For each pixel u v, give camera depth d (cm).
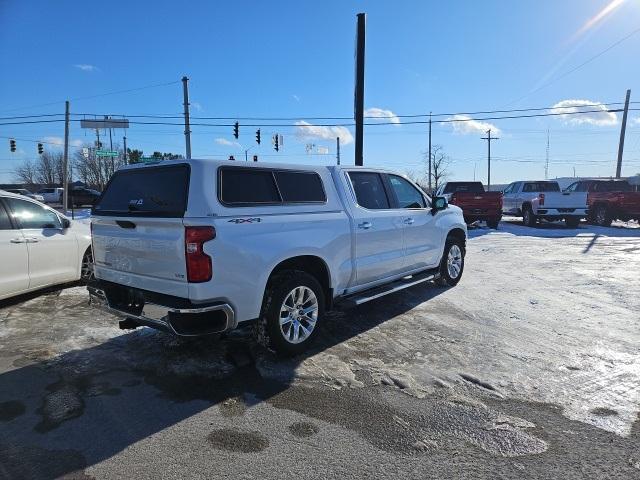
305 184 488
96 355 472
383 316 603
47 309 631
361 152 1466
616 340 510
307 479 279
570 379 412
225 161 418
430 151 4716
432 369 435
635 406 364
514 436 323
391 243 595
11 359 462
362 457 301
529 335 527
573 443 314
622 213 1853
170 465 293
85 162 7019
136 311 432
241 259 404
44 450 309
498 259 1067
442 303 665
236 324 409
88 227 780
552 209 1822
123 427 338
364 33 1426
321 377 420
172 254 391
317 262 493
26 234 644
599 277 849
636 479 277
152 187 422
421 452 306
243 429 335
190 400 379
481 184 2022
